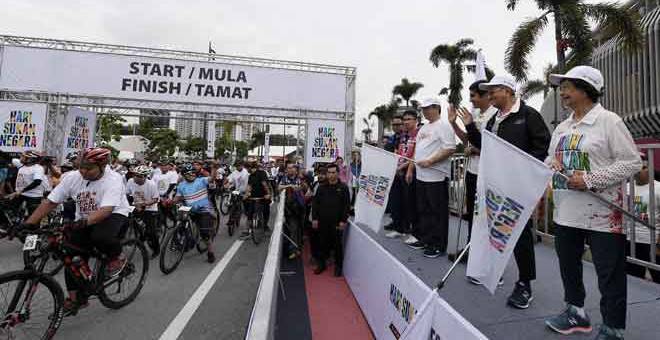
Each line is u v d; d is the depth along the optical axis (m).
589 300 2.55
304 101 11.59
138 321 3.64
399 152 5.18
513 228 1.83
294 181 7.50
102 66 10.41
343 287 4.50
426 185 3.76
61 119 10.20
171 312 3.87
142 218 6.11
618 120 1.91
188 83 10.90
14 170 8.03
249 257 6.27
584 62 10.16
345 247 5.02
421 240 4.01
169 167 8.53
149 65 10.68
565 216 2.08
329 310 3.72
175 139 43.12
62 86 10.15
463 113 3.16
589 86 2.02
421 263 3.47
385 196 3.61
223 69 11.14
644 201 3.27
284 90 11.49
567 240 2.11
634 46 9.48
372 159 3.98
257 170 7.75
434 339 1.81
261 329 1.21
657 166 3.40
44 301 3.00
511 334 2.05
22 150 9.78
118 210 3.68
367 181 3.99
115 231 3.56
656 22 10.43
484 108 3.45
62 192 3.42
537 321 2.22
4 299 2.74
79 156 3.43
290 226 6.30
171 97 10.80
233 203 8.48
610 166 1.88
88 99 10.42
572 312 2.07
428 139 3.79
